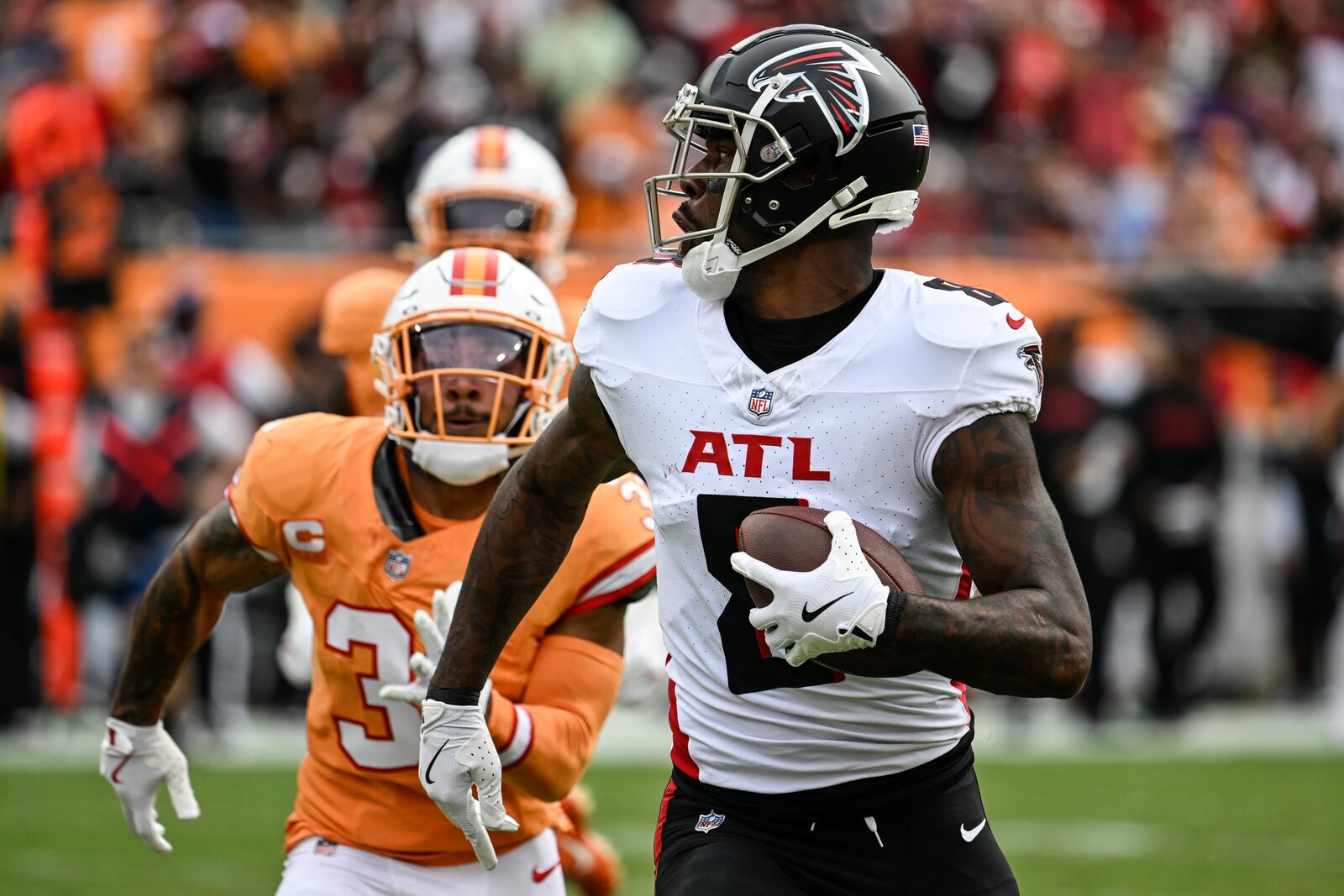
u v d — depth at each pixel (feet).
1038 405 31.22
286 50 129.39
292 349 104.58
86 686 105.60
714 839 33.42
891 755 32.91
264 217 124.06
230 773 92.07
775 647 29.78
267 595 105.91
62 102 113.39
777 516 30.55
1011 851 76.79
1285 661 117.91
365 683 38.52
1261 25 166.50
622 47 141.69
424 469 38.50
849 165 31.71
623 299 33.53
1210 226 139.44
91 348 111.04
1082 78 150.30
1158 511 106.63
